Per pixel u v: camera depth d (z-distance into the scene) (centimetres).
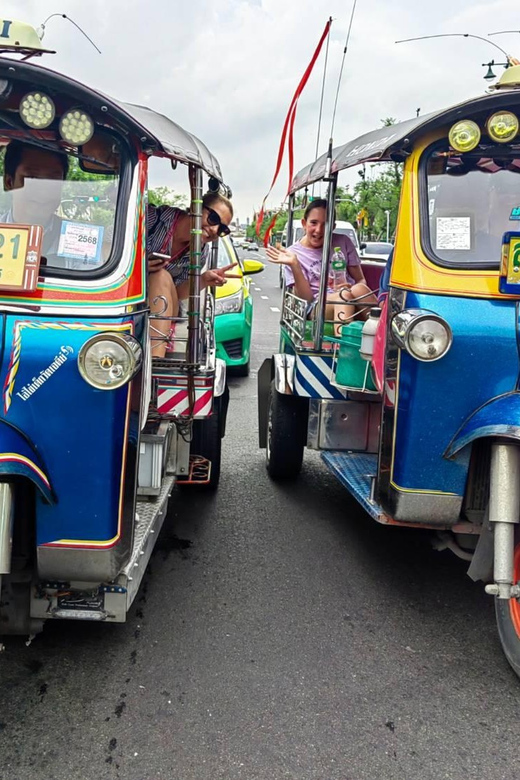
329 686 303
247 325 966
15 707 280
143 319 287
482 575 318
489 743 271
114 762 252
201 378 420
